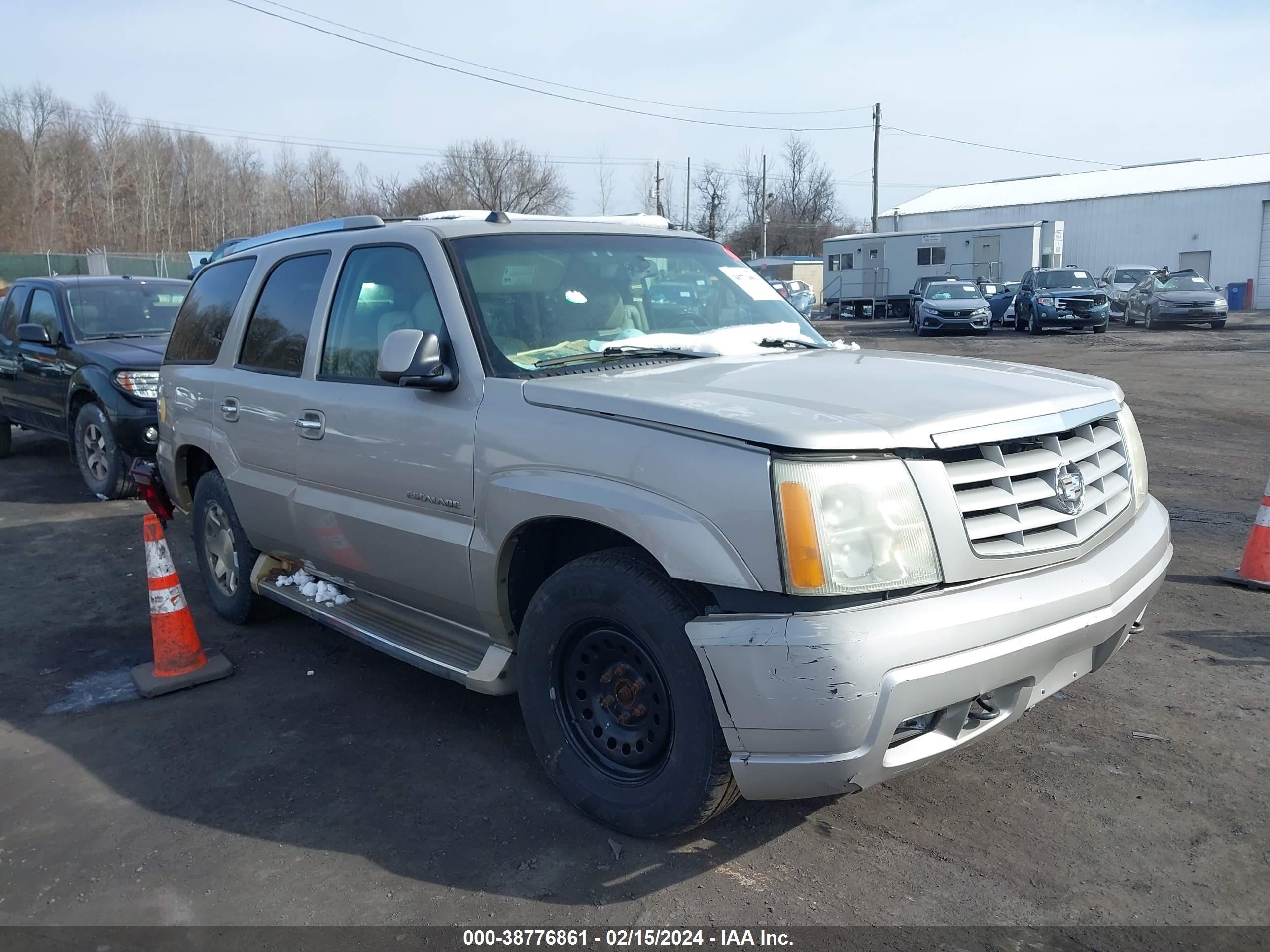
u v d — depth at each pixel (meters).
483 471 3.37
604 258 4.07
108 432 8.38
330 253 4.38
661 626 2.87
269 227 66.44
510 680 3.56
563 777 3.32
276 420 4.46
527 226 4.07
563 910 2.87
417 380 3.44
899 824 3.27
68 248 63.06
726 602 2.72
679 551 2.75
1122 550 3.19
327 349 4.26
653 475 2.85
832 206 79.12
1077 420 3.13
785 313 4.45
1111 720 3.97
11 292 10.53
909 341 25.42
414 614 4.10
